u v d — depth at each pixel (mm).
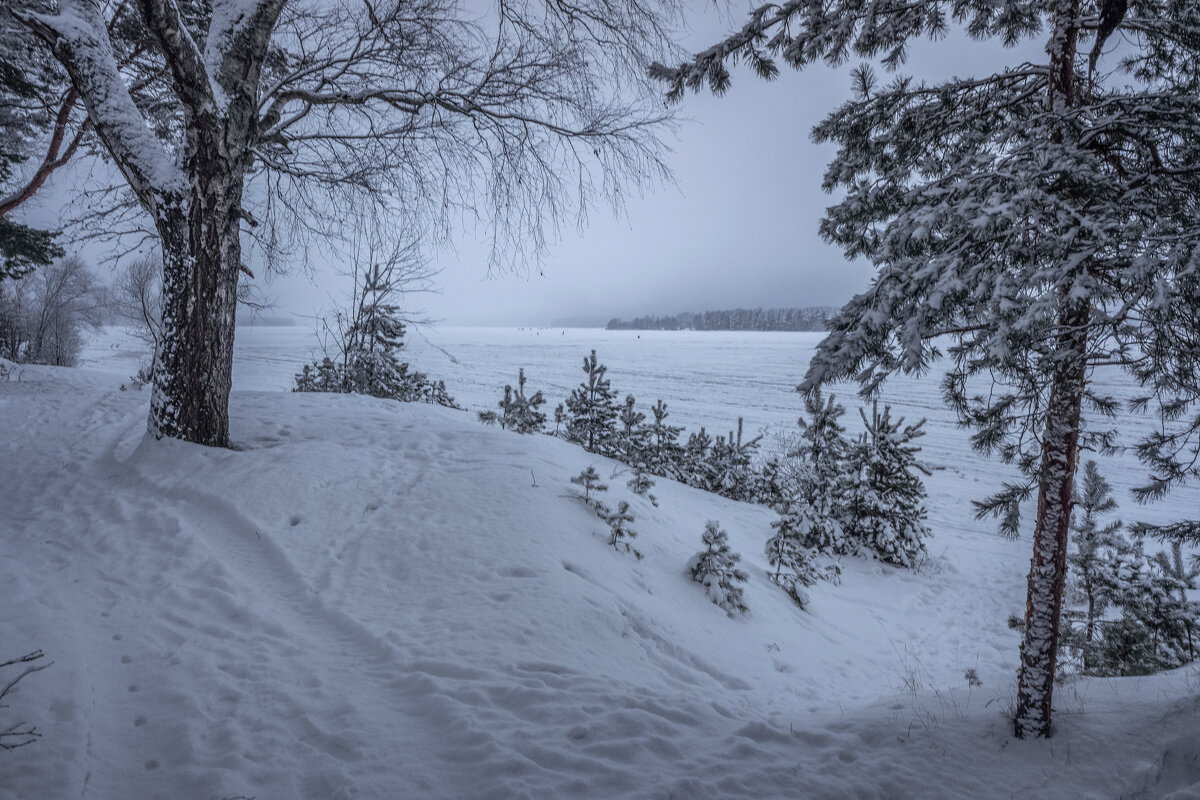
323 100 9367
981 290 3113
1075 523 10508
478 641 4977
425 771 3455
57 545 6320
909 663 8305
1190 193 3518
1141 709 4312
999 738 4117
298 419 11617
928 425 29672
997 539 15211
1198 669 5215
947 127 4688
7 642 4195
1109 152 3787
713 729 4273
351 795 3207
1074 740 4016
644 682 5004
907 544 13000
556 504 8016
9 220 16875
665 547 8570
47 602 4969
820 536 12961
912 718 4477
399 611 5477
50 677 3904
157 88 11148
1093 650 7711
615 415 14188
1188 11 3754
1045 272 3008
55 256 18672
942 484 20531
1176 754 3775
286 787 3256
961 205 3287
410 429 10805
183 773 3285
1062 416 3883
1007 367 3209
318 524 7141
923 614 10617
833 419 13680
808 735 4219
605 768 3557
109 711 3787
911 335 3250
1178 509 16922
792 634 8000
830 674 7047
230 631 4902
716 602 7668
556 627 5367
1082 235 3131
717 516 12672
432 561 6367
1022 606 11055
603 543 7613
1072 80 3957
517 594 5777
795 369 57438
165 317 8828
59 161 14219
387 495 7953
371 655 4754
